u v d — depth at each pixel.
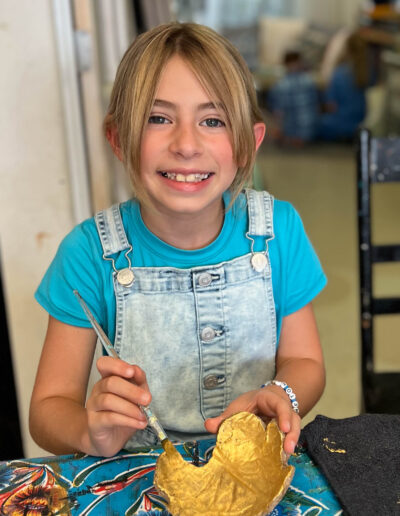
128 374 0.68
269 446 0.63
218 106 0.77
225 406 0.95
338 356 2.13
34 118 1.40
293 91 5.27
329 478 0.64
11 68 1.37
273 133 5.41
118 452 0.71
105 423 0.66
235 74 0.78
